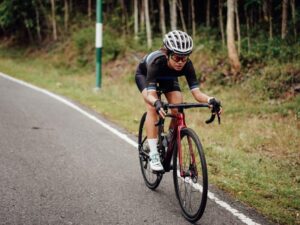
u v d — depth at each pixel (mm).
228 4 11664
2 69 17406
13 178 4844
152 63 4133
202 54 13242
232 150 6613
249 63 11766
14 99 10367
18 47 22359
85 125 7965
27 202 4168
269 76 10727
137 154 6172
